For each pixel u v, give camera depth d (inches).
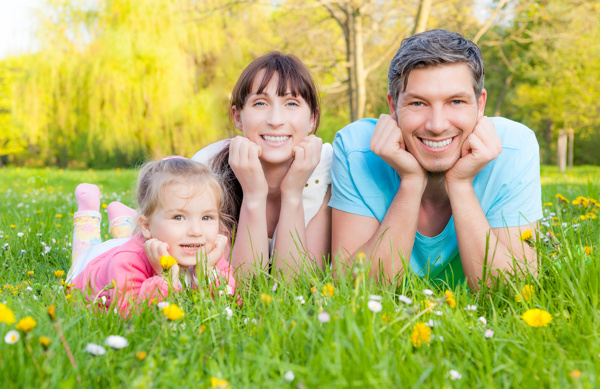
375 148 84.0
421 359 50.1
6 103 1315.2
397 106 82.7
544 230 112.7
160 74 685.9
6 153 1462.8
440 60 76.0
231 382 49.9
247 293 80.6
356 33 640.4
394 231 85.5
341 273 73.4
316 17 715.4
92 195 115.0
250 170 91.1
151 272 86.4
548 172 618.8
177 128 718.5
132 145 717.9
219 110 737.0
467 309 67.1
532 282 75.0
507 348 58.4
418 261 93.4
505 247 84.7
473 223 83.0
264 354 53.1
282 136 93.7
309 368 49.5
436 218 92.4
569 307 68.7
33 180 398.0
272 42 720.3
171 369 49.8
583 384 46.4
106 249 102.0
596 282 67.8
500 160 87.3
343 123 944.9
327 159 102.6
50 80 702.5
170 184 84.7
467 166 81.8
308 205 100.9
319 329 57.7
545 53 819.4
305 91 94.9
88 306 72.4
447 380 49.7
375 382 46.0
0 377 49.3
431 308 64.0
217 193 88.4
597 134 1387.8
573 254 77.9
